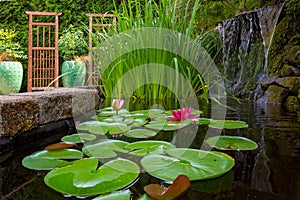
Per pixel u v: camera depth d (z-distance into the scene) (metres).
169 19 1.83
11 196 0.43
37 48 3.94
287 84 2.00
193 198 0.41
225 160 0.58
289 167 0.54
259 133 0.88
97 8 4.21
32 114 0.87
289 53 2.21
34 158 0.63
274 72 2.31
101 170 0.52
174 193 0.41
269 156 0.62
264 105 1.86
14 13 4.03
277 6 2.47
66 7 4.23
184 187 0.42
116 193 0.43
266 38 2.55
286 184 0.45
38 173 0.53
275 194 0.42
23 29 4.09
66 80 3.63
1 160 0.63
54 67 4.16
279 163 0.57
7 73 3.29
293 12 2.30
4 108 0.73
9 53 3.56
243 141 0.76
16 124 0.79
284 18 2.39
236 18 3.08
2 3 3.96
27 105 0.85
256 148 0.69
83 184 0.46
